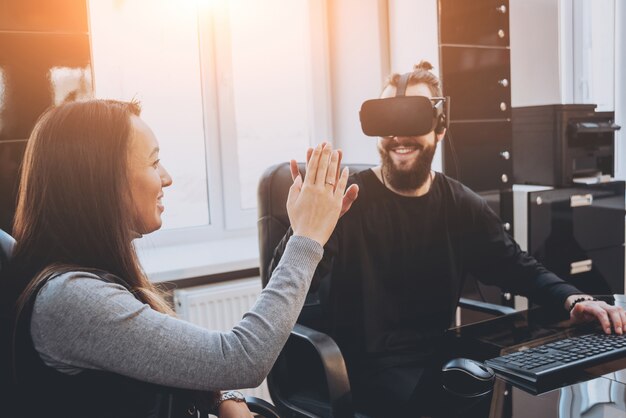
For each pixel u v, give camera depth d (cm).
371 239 176
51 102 181
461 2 232
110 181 91
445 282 183
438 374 137
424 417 117
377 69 261
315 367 171
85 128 91
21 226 92
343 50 275
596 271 254
